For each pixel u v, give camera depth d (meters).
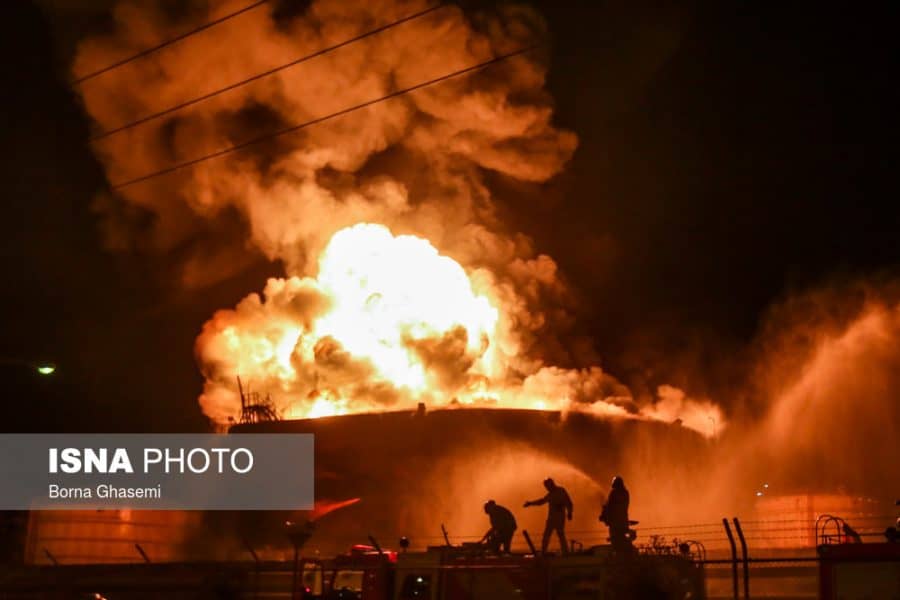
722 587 24.03
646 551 19.27
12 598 26.36
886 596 16.17
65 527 39.28
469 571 19.81
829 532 39.62
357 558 22.33
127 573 25.39
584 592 18.45
